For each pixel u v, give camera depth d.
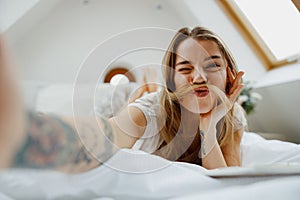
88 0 2.67
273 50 2.35
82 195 0.37
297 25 2.06
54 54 2.51
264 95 2.22
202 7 2.35
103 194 0.41
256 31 2.35
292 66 2.11
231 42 2.39
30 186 0.29
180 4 2.51
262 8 2.28
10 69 0.27
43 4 2.02
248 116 2.36
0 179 0.28
